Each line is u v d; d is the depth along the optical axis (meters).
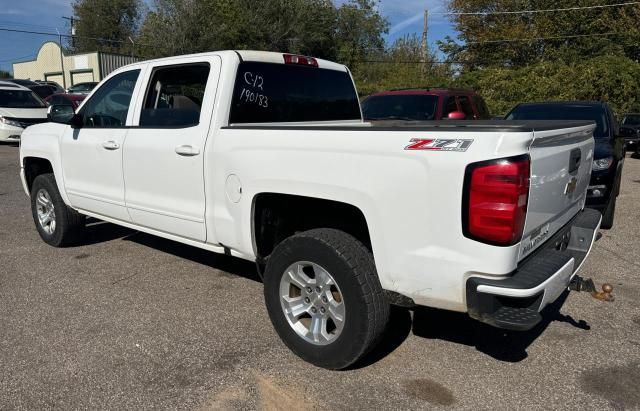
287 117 4.35
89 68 41.78
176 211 4.18
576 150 3.47
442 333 3.88
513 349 3.65
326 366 3.30
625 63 23.34
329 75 4.82
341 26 45.09
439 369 3.39
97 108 5.07
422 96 8.78
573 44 31.86
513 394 3.11
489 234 2.62
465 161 2.65
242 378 3.26
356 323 3.09
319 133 3.19
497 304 2.74
